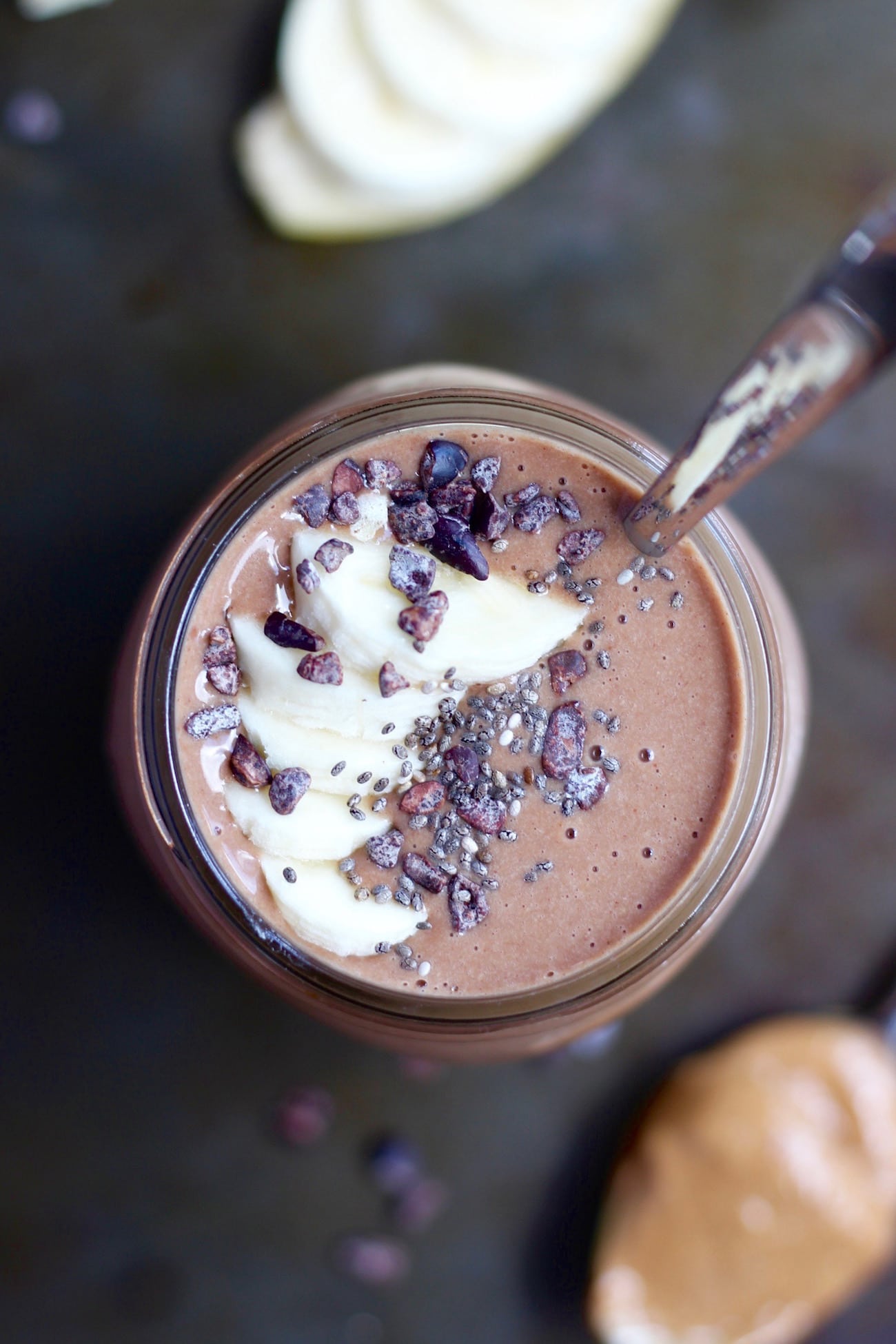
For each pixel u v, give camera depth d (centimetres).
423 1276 34
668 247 33
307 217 32
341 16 32
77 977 33
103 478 32
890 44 33
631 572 26
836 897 34
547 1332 34
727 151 33
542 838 26
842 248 21
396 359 33
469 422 26
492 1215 34
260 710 25
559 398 28
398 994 26
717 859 26
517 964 26
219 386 33
